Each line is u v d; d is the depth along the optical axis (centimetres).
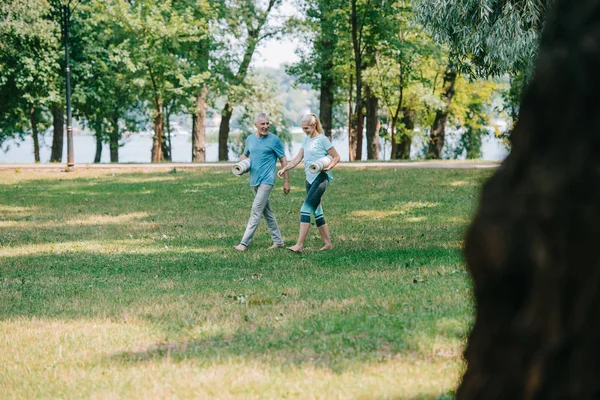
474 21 1370
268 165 1125
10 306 765
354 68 4103
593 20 168
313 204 1080
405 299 700
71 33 3619
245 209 1689
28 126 4625
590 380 168
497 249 176
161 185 2300
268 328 621
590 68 165
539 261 171
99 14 3678
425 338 552
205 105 4397
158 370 521
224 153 4481
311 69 4081
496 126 4738
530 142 176
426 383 461
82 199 1953
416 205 1644
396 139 4644
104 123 4572
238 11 4041
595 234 165
